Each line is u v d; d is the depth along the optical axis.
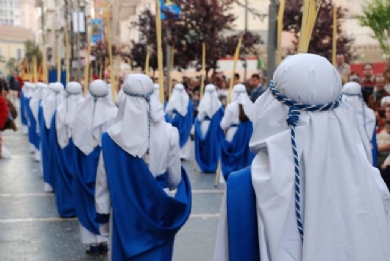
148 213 6.24
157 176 6.39
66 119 10.52
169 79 23.09
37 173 15.48
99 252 8.59
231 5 31.42
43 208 11.41
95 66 28.44
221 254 3.22
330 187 3.01
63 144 10.61
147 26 27.03
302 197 3.01
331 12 22.62
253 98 18.14
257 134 3.15
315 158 2.99
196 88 26.38
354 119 3.22
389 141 10.11
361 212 3.01
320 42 23.27
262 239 3.03
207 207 11.78
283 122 3.08
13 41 56.78
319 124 3.02
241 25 33.38
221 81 24.45
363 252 2.97
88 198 8.38
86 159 8.51
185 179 6.57
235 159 13.66
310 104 3.04
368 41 28.61
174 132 6.43
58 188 10.64
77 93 10.76
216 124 16.45
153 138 6.30
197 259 8.44
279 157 3.02
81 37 25.88
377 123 11.81
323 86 3.02
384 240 3.03
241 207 3.12
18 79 40.66
